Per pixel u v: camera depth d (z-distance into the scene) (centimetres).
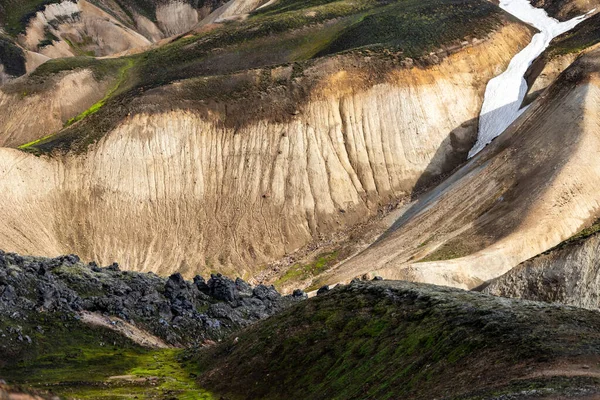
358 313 5062
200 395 5175
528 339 3672
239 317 7850
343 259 11788
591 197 9788
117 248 12212
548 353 3484
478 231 10062
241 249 12300
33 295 6800
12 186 11988
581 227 9538
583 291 7594
